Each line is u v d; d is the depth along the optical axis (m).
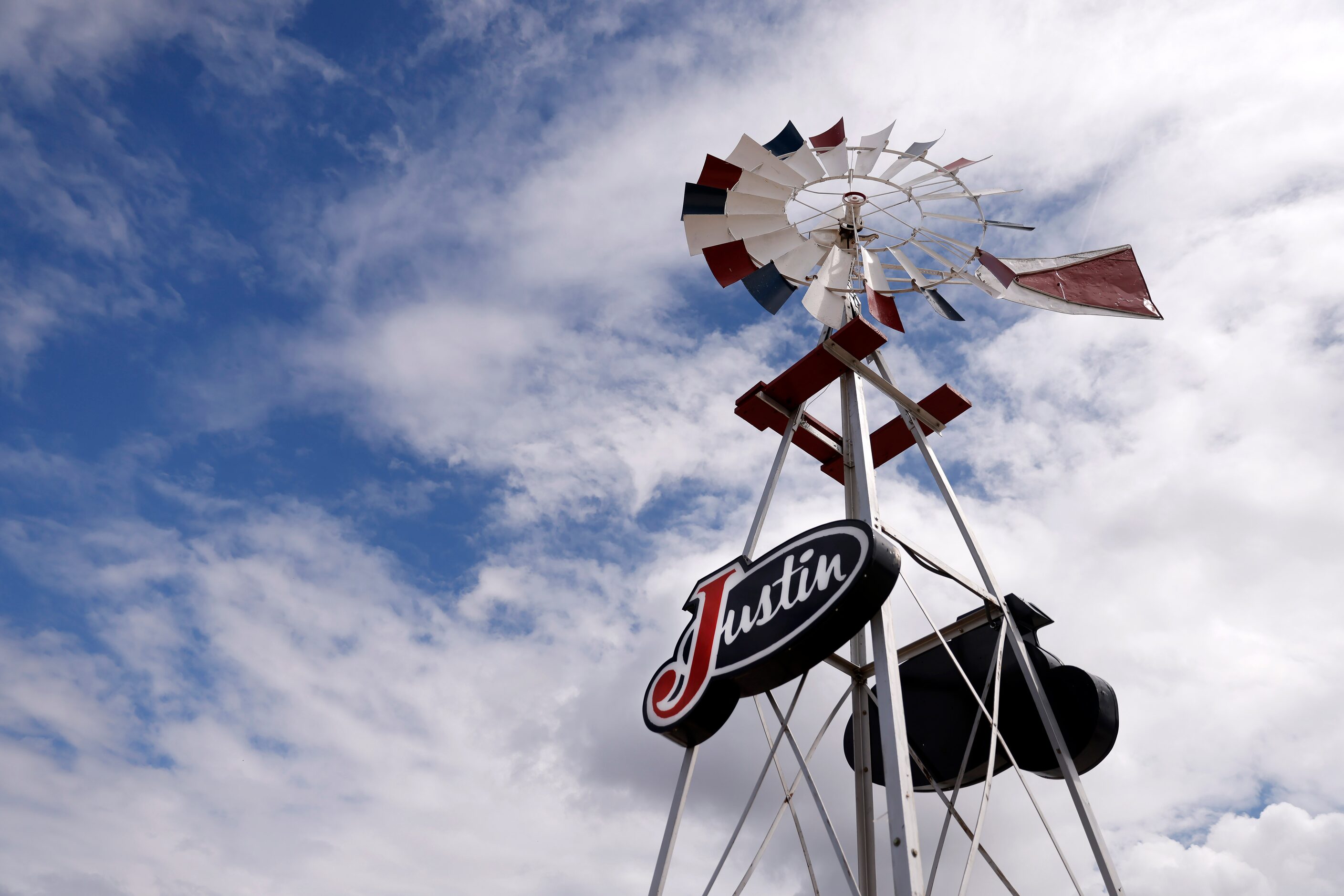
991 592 14.44
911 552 13.55
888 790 10.42
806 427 16.75
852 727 16.83
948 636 15.40
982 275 17.22
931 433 16.83
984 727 14.58
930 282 17.84
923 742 15.45
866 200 18.77
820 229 18.73
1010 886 12.46
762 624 12.83
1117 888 11.51
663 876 12.11
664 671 14.06
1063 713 13.50
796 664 12.30
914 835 9.99
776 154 19.16
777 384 16.42
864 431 14.83
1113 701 13.40
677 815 12.66
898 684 11.23
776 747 13.80
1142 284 17.27
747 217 18.16
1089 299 17.03
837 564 12.33
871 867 12.94
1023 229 17.67
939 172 18.02
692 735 13.19
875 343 15.87
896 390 16.34
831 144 18.62
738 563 14.21
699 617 14.09
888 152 18.45
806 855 13.59
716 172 18.23
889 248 18.61
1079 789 12.49
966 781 14.94
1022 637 14.44
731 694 12.96
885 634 11.70
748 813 13.26
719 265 17.80
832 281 17.11
